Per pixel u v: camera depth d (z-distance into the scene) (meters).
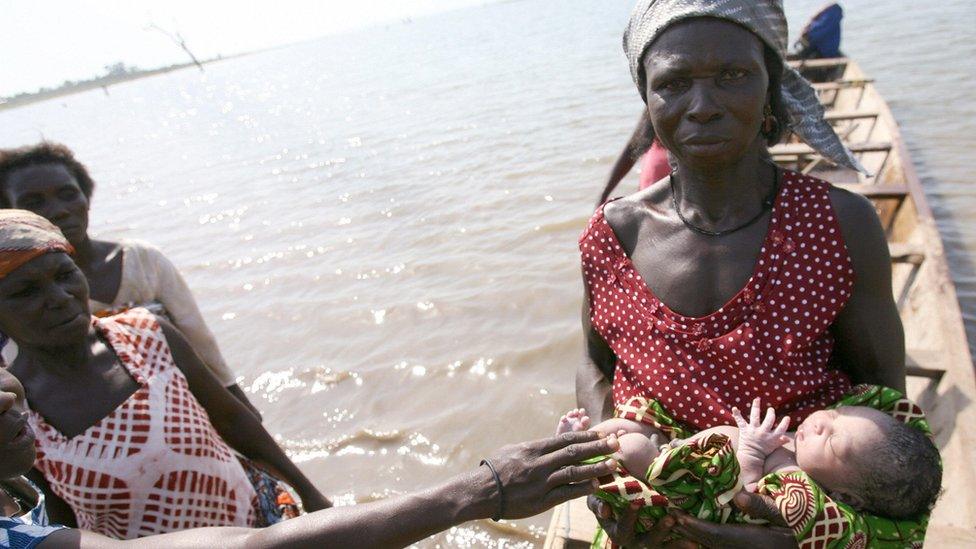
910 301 4.26
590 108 14.82
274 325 7.49
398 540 1.55
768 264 1.71
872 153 7.26
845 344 1.79
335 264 8.87
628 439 1.81
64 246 2.06
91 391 2.10
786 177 1.76
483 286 7.24
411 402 5.66
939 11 17.09
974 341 4.96
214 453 2.27
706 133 1.61
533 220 8.84
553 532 2.59
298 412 5.86
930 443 1.68
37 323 1.99
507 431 5.11
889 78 11.75
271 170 16.06
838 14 10.94
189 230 12.28
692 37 1.57
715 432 1.68
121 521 2.10
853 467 1.67
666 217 1.88
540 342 5.99
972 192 7.03
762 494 1.69
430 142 14.93
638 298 1.88
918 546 1.71
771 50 1.65
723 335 1.75
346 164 14.76
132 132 33.59
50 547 1.49
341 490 4.88
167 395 2.20
